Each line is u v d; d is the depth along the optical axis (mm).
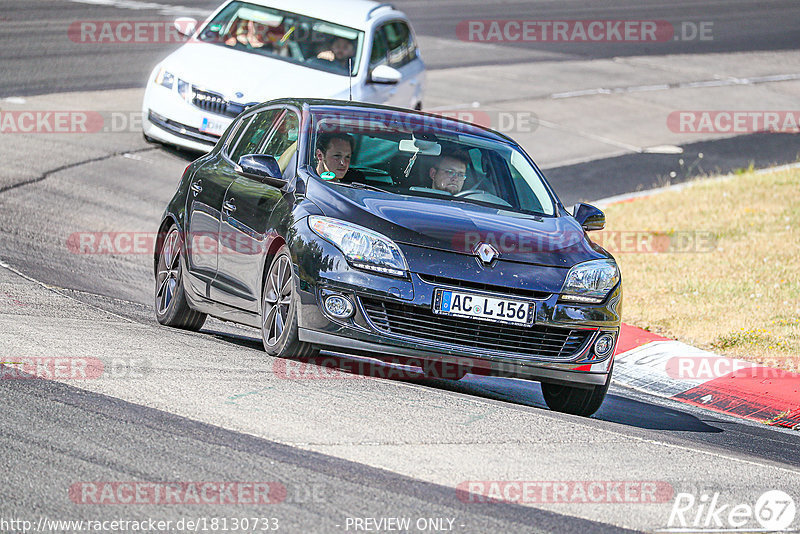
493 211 27703
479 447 21094
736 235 52344
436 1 119188
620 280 27203
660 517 18469
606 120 79000
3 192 46812
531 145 70312
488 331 25328
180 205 32188
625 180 64875
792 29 122688
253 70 52250
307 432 20656
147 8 94875
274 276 26672
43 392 21609
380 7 59344
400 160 28750
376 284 24812
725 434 27703
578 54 100000
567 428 23641
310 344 25906
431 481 18797
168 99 52719
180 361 25281
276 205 27234
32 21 85750
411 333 25031
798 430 30828
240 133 32438
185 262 31297
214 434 20031
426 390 25547
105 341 26844
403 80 58781
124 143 57000
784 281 44344
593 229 30094
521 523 17359
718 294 42844
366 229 25344
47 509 16219
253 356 26844
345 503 17344
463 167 29141
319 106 30234
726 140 77312
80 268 38531
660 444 23594
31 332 26781
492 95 81312
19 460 17984
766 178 65125
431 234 25578
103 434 19500
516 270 25578
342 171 27922
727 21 123938
